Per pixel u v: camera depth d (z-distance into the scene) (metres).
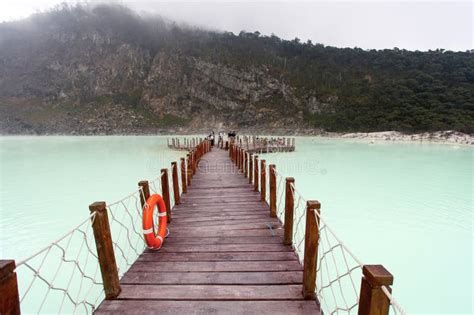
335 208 8.55
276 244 3.68
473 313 3.96
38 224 7.45
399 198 9.62
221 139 26.41
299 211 7.91
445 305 4.12
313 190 10.80
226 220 4.73
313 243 2.36
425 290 4.46
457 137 32.84
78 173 14.43
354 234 6.61
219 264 3.11
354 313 3.82
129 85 77.44
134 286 2.66
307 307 2.34
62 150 26.94
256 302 2.40
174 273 2.91
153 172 14.54
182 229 4.32
